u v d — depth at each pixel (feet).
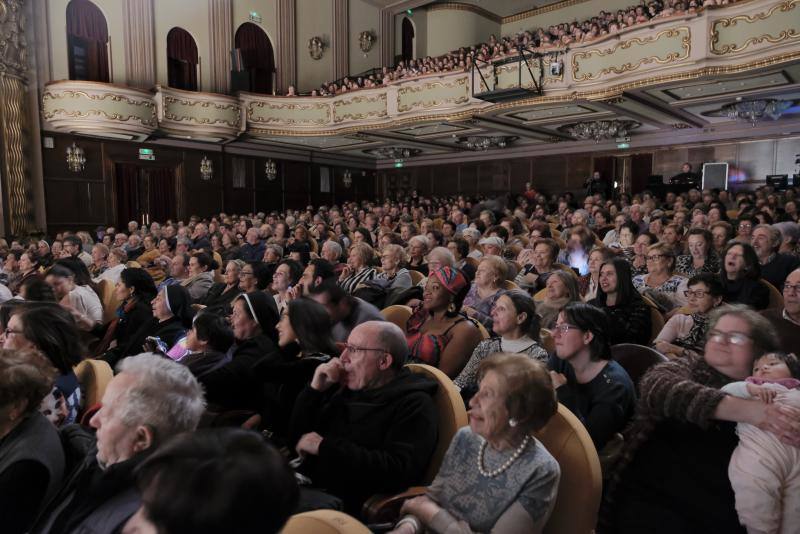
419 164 61.93
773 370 4.10
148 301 12.85
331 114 44.01
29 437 4.80
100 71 39.86
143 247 29.30
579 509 4.89
